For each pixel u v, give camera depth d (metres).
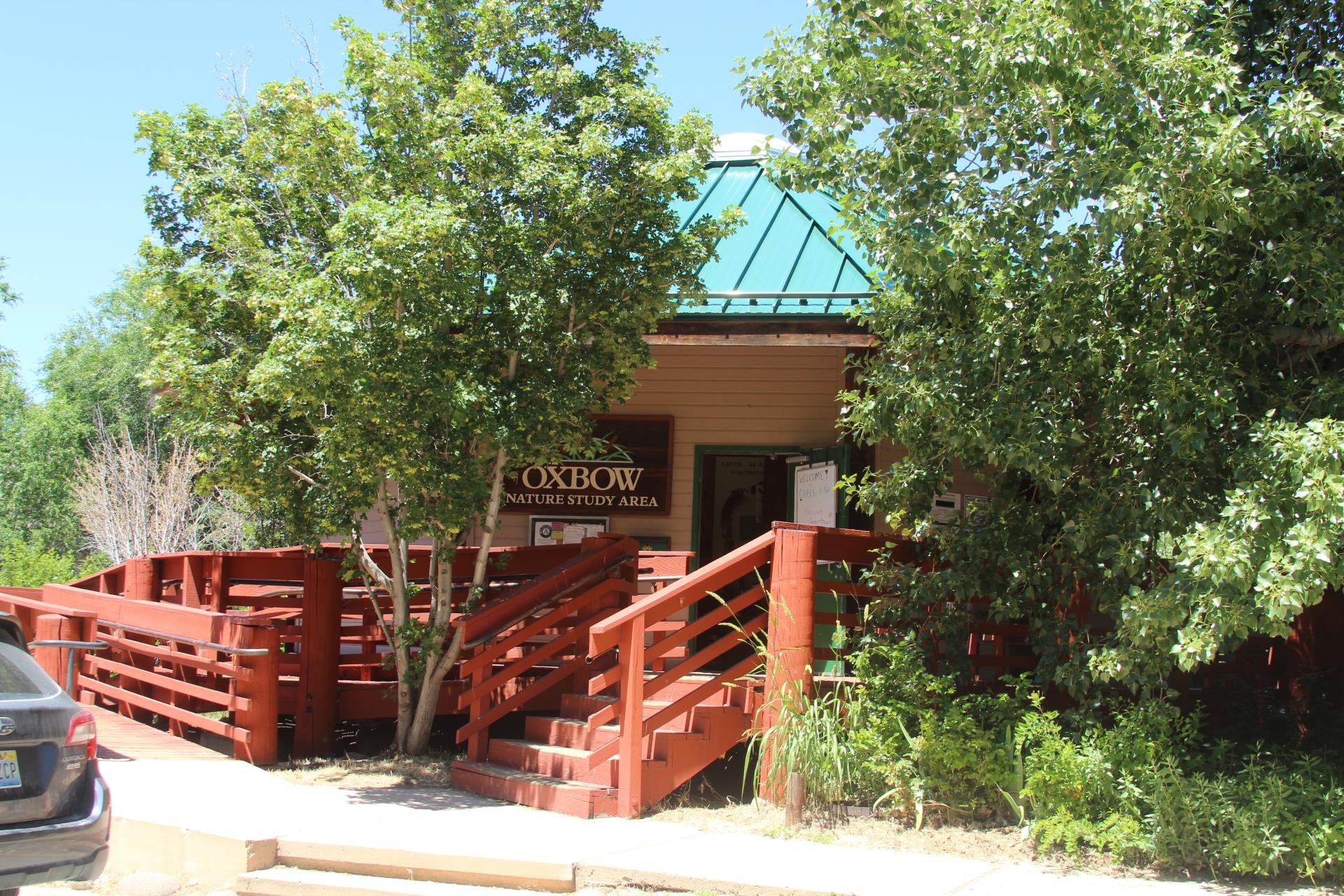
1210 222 6.78
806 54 7.45
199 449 8.87
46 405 41.44
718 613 7.74
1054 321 7.04
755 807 7.26
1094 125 7.08
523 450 8.31
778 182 7.40
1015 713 7.19
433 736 10.31
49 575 21.09
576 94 8.70
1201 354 6.86
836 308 10.09
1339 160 6.76
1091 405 7.69
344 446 7.83
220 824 6.58
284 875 6.11
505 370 8.64
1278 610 5.39
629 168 8.34
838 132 7.13
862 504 8.47
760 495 13.37
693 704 7.53
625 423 11.88
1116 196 6.38
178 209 8.85
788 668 7.43
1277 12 7.95
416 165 8.05
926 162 7.07
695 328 10.38
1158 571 7.29
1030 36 6.57
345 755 9.57
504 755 8.30
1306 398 6.92
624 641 7.21
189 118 8.70
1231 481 6.80
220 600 10.85
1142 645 6.36
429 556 10.41
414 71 8.02
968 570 7.89
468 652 9.72
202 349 8.66
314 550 9.30
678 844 6.36
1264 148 6.49
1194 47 7.07
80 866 5.25
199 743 10.01
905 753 7.11
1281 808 5.91
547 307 8.29
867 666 7.65
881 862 6.01
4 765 5.04
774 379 11.70
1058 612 7.77
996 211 6.85
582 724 8.11
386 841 6.28
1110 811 6.37
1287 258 6.62
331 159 8.25
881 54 7.29
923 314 8.08
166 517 30.06
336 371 7.30
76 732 5.36
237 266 8.34
